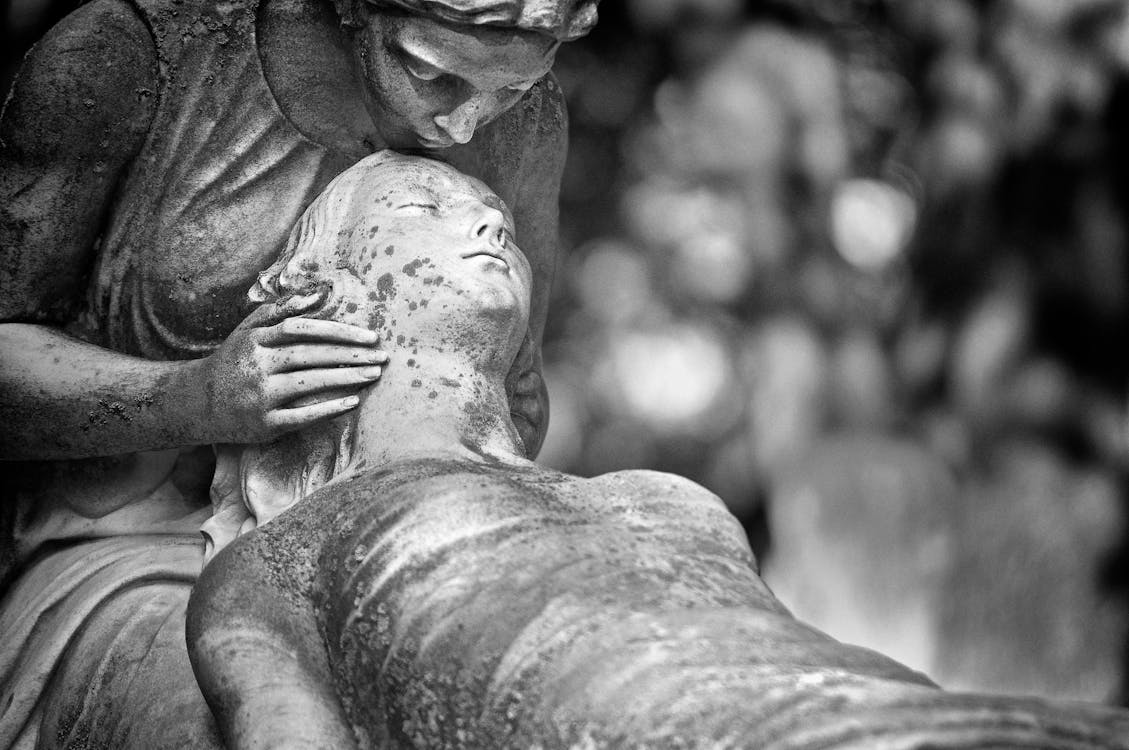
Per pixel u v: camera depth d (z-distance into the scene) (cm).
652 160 1355
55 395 500
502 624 405
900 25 1338
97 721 470
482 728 399
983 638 1279
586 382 1360
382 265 471
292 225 516
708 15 1335
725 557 429
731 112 1331
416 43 477
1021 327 1337
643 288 1364
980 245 1341
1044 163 1323
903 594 1293
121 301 521
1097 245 1327
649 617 400
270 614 434
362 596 421
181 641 472
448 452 456
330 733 415
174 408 486
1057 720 371
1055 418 1330
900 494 1305
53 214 514
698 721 378
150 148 517
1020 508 1302
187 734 448
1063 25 1301
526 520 423
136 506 524
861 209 1387
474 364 469
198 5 518
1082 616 1280
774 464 1326
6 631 500
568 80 1338
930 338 1348
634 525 432
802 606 1298
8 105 514
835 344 1347
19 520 524
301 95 517
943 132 1325
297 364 468
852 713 371
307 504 447
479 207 479
